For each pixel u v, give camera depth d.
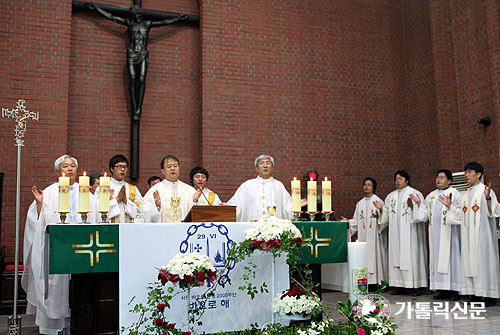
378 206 7.51
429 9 8.77
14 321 4.29
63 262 3.29
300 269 3.99
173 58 8.26
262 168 5.32
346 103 8.98
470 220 6.10
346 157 8.85
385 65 9.39
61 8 7.39
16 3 7.20
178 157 8.08
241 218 5.31
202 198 5.27
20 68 7.08
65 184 3.40
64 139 7.16
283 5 8.79
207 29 8.23
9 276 6.31
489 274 5.90
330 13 9.12
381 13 9.51
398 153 9.23
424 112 9.02
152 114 8.03
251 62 8.43
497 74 7.50
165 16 8.01
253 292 3.69
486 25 7.84
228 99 8.21
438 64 8.49
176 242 3.51
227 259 3.60
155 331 3.38
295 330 3.57
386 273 7.65
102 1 7.97
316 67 8.87
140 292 3.39
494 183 7.70
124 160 5.13
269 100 8.46
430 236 6.69
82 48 7.78
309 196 4.03
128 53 7.68
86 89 7.71
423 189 8.95
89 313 3.71
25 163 6.94
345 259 4.05
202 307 3.52
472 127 8.20
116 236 3.42
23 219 6.84
